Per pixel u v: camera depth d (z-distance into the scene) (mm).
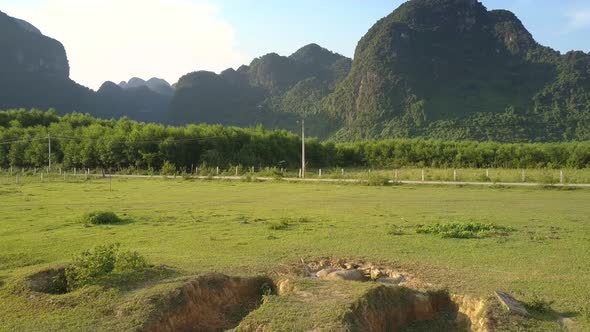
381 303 8250
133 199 26703
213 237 14789
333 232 15430
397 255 12227
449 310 8781
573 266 10844
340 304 7832
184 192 31172
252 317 7746
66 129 60469
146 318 7727
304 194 29562
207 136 61062
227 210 21672
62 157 56938
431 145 66000
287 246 13359
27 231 16219
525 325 7465
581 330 7371
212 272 9742
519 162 57188
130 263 9758
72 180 41406
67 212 21047
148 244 13828
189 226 17000
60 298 8461
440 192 29984
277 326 7336
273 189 33312
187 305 8438
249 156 60094
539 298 8609
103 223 17719
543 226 16297
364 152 70125
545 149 57000
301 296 8484
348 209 21688
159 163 55469
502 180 35406
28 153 56406
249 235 15125
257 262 11445
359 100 106688
